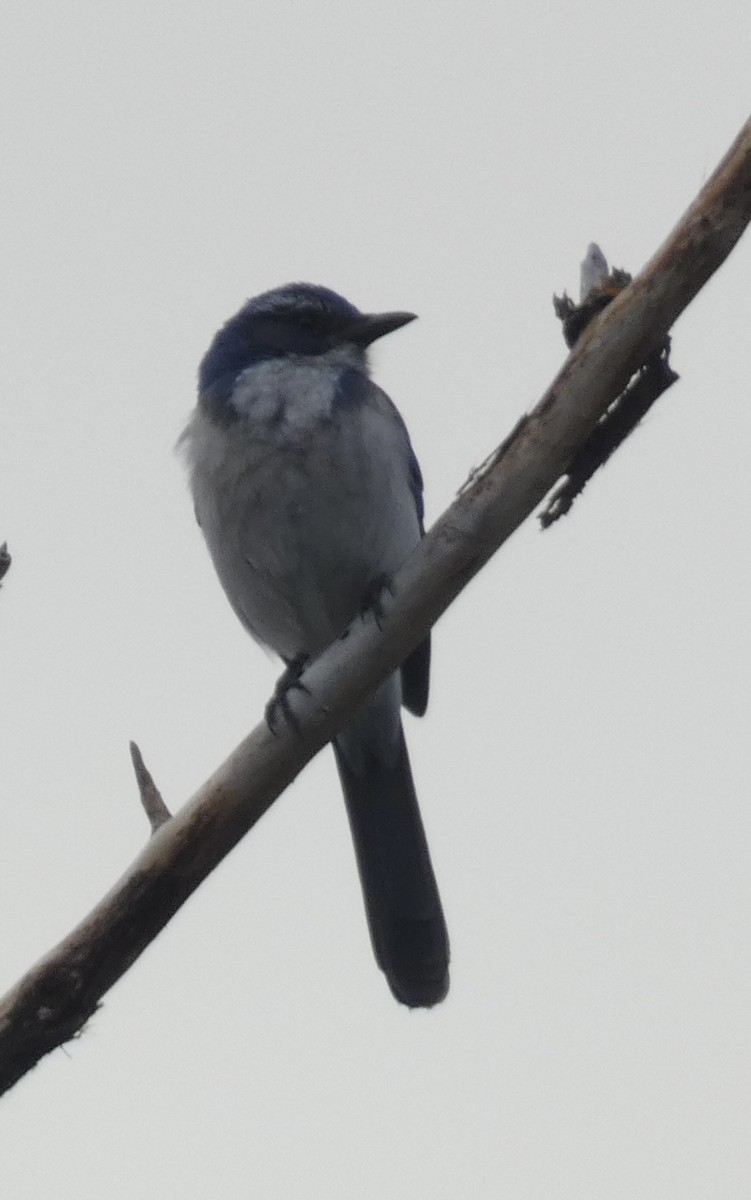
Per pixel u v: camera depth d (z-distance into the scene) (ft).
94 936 26.08
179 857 26.89
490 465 27.73
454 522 27.99
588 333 26.99
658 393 27.99
